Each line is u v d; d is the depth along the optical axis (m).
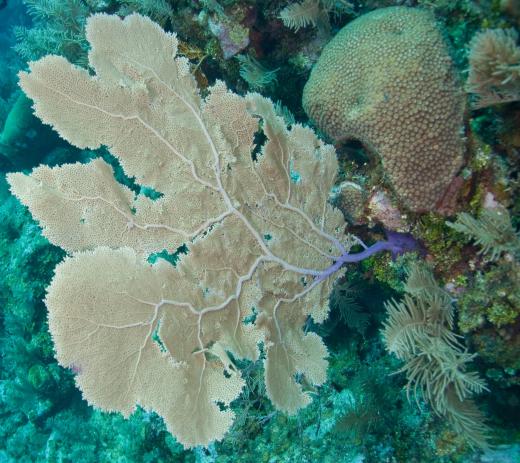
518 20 0.57
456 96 0.64
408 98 0.64
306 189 0.77
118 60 0.64
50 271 1.69
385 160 0.68
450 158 0.66
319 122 0.75
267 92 1.05
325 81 0.72
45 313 1.75
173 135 0.66
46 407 1.84
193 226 0.68
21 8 3.78
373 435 0.89
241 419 1.10
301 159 0.76
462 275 0.72
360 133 0.69
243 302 0.71
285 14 0.87
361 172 0.79
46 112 0.60
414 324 0.70
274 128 0.72
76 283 0.57
